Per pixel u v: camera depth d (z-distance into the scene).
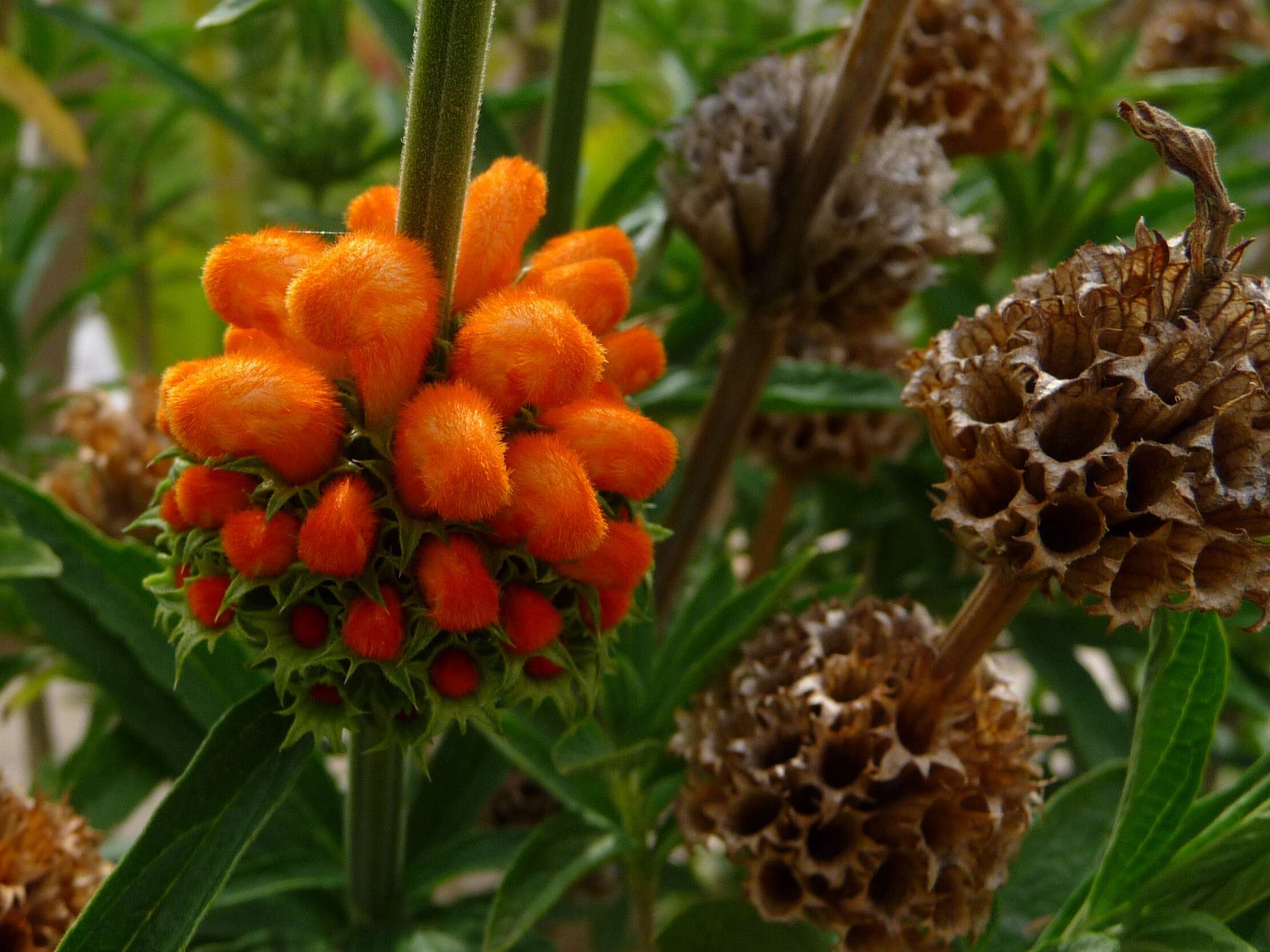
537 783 0.48
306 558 0.33
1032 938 0.39
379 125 0.73
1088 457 0.33
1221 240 0.33
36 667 0.52
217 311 0.34
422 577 0.33
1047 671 0.49
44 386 0.72
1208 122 0.60
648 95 0.85
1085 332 0.34
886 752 0.36
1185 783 0.36
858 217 0.40
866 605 0.39
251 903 0.41
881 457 0.54
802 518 0.69
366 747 0.36
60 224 0.70
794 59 0.42
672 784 0.41
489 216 0.34
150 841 0.34
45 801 0.40
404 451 0.33
